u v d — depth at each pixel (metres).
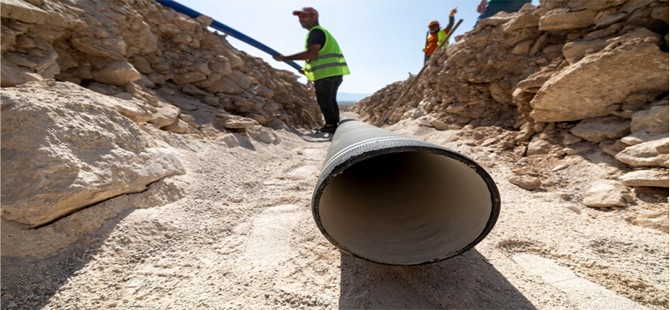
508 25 6.05
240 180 3.66
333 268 2.03
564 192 3.25
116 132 2.72
